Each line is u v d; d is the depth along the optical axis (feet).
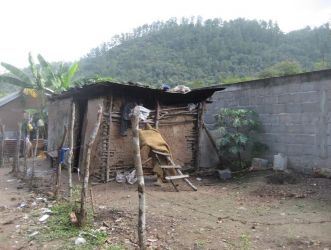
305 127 31.99
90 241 16.75
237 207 23.07
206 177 35.14
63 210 21.90
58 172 25.58
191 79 106.22
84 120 37.27
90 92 34.99
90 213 20.79
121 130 32.73
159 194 26.76
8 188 31.01
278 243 16.29
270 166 34.65
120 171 32.71
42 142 60.59
